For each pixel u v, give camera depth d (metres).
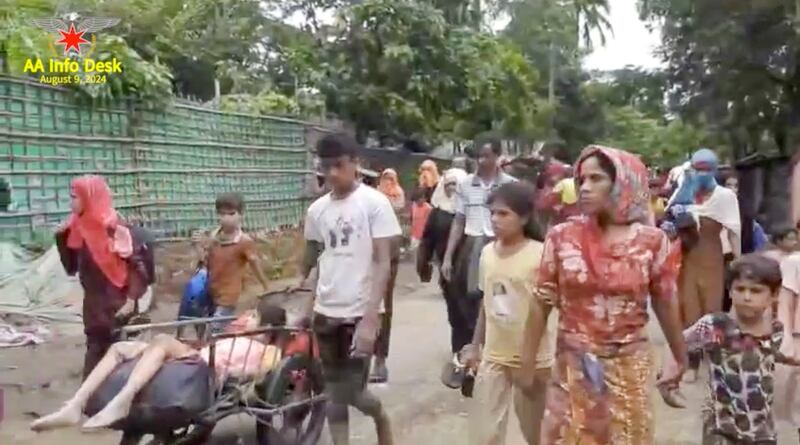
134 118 12.30
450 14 25.17
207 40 21.97
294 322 5.33
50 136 10.62
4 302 9.70
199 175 13.88
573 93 47.56
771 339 4.29
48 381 7.73
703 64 25.12
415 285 14.54
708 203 7.66
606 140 50.66
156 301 10.74
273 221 16.34
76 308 10.05
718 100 25.06
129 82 12.01
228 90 21.39
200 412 4.48
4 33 10.54
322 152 5.10
